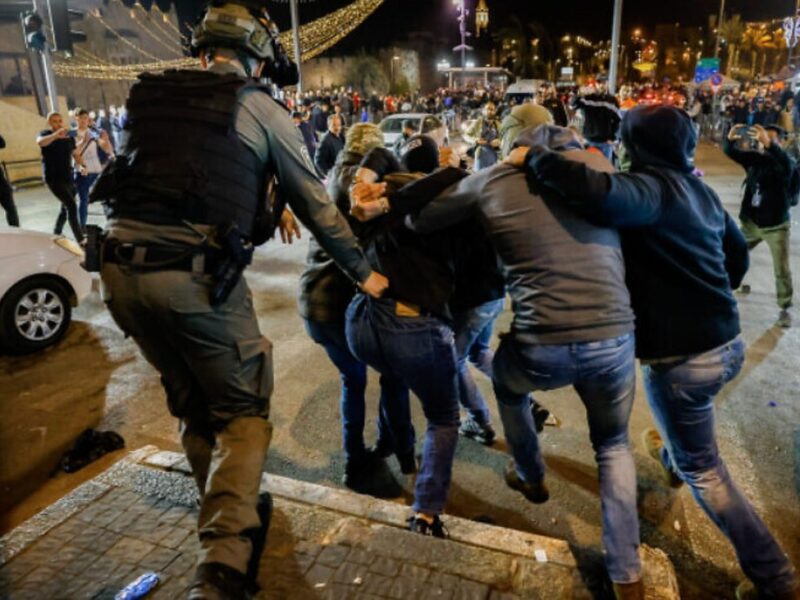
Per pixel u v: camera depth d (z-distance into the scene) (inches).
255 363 83.7
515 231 86.8
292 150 79.0
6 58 882.1
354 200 101.0
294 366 192.9
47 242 209.5
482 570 91.4
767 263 295.6
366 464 134.1
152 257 74.0
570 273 84.5
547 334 85.3
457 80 2116.1
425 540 97.5
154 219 74.1
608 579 89.9
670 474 124.8
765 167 209.6
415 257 101.2
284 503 106.6
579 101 172.1
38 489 131.5
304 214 82.3
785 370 182.7
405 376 104.8
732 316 90.0
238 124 75.6
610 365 85.2
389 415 125.6
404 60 2527.1
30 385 180.7
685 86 1758.1
